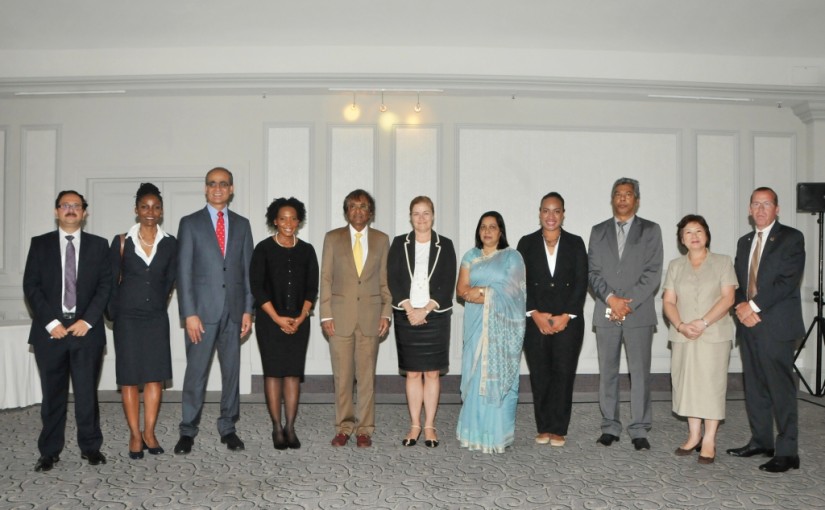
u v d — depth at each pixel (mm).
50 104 5895
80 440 3598
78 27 5105
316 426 4551
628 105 6020
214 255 3898
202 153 5867
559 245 4109
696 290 3742
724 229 6086
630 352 4078
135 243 3730
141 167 5867
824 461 3713
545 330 4016
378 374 5832
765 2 4652
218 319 3879
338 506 2980
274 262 3916
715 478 3404
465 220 5910
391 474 3459
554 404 4043
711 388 3645
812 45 5504
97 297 3564
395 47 5551
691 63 5699
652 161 6035
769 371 3584
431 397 4051
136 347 3684
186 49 5539
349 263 4012
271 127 5875
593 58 5629
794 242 3588
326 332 4051
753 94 5762
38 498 3074
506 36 5316
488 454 3840
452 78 5484
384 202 5875
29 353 4855
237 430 4414
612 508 2969
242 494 3139
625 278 4105
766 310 3592
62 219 3531
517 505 3000
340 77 5461
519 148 5949
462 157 5914
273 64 5539
